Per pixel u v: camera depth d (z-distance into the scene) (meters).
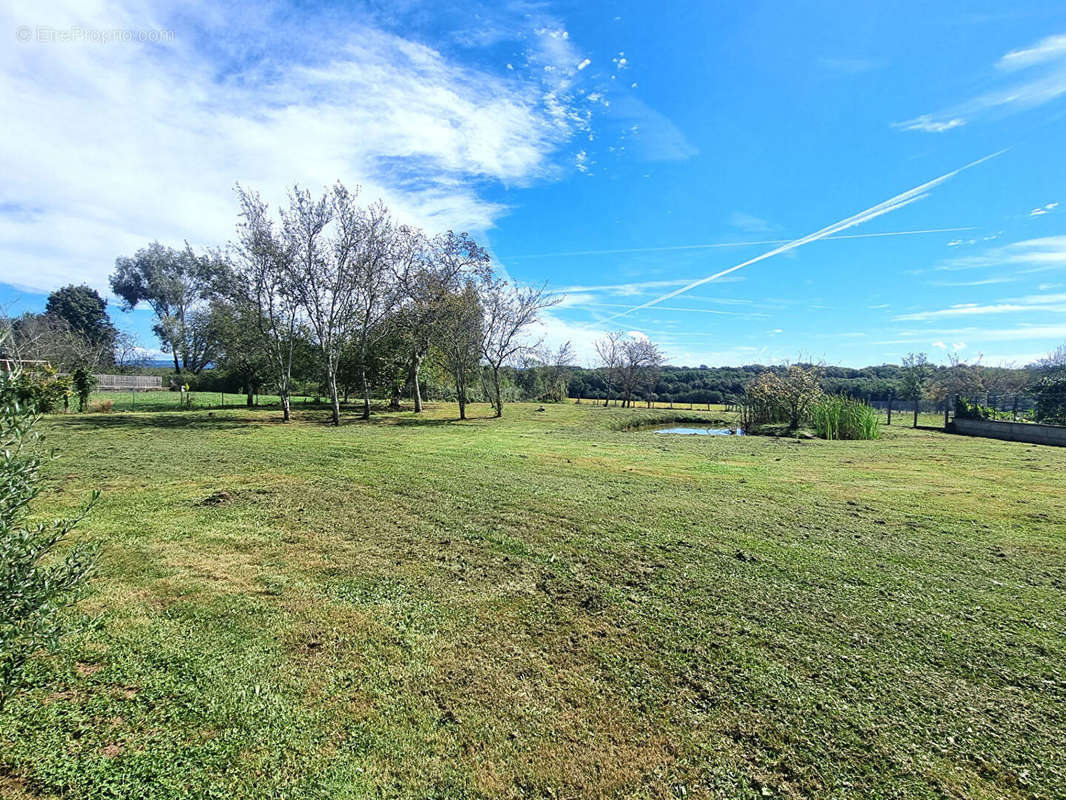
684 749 2.46
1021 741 2.51
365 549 5.16
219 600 3.96
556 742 2.50
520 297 23.80
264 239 18.30
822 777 2.29
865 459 11.08
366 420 21.23
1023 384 22.78
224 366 28.77
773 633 3.53
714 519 6.21
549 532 5.71
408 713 2.69
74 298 47.94
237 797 2.12
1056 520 6.20
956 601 4.02
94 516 6.09
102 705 2.67
